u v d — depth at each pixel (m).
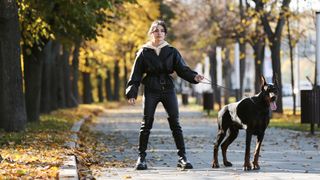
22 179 10.10
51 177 10.45
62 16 23.08
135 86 13.08
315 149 17.47
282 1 32.88
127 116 42.22
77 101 50.22
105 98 83.38
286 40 42.34
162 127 28.83
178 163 13.31
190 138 21.89
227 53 52.59
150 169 13.10
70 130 22.89
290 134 22.91
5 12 18.91
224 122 13.35
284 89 80.25
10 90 19.52
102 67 62.66
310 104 22.30
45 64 32.28
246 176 11.91
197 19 54.44
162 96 13.12
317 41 22.88
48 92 32.56
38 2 21.92
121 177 11.75
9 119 19.59
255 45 37.47
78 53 49.03
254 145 18.77
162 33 13.09
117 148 18.02
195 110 49.97
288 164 13.95
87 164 13.68
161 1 51.97
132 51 56.66
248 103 12.70
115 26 43.19
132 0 26.25
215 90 52.97
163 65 13.01
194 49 53.78
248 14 35.22
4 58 19.41
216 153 13.44
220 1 46.31
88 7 21.55
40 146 15.73
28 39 23.53
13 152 14.06
